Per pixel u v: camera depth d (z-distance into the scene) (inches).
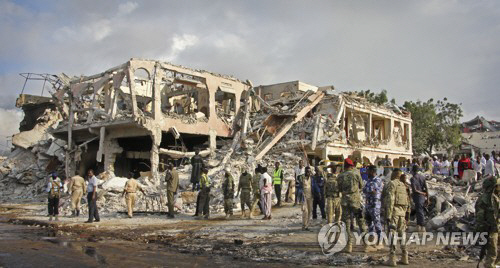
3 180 1240.2
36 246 349.1
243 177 542.0
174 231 442.9
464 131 2886.3
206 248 343.0
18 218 590.2
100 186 739.4
